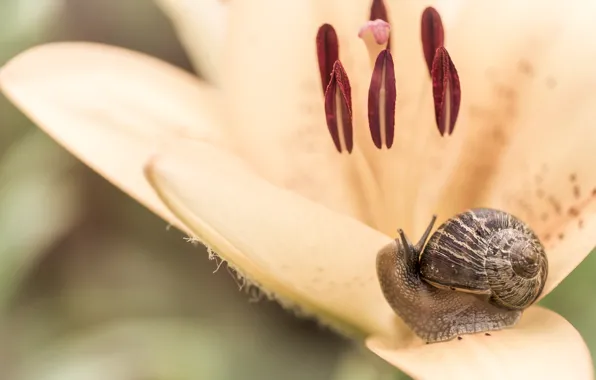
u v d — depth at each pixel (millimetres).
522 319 508
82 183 732
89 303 731
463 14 522
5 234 627
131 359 650
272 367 724
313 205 498
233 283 761
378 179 527
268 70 531
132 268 752
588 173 513
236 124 532
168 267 762
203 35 542
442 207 525
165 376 653
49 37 636
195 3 542
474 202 523
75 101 533
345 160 528
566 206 515
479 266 500
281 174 531
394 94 517
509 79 520
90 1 755
